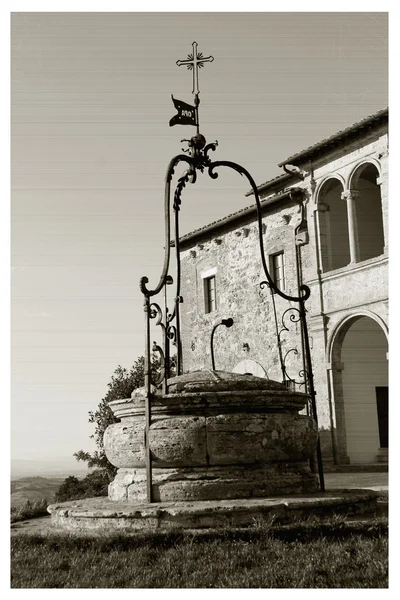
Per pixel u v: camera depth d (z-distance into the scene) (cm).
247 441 753
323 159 2064
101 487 1608
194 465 752
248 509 670
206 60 861
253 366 2317
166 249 811
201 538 625
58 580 552
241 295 2405
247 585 531
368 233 2181
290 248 2183
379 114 1811
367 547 594
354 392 2053
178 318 863
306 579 534
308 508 697
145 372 768
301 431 793
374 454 2031
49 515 966
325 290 2027
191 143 847
